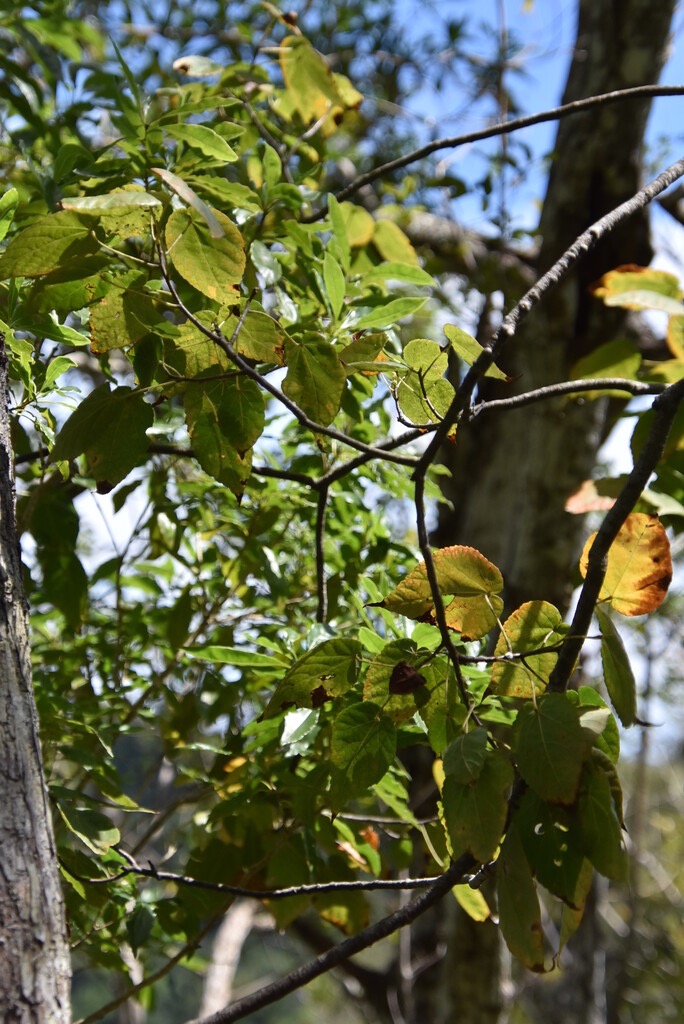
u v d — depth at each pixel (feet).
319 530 6.93
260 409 6.41
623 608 6.16
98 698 7.55
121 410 6.42
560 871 5.95
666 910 29.19
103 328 6.41
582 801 5.93
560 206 10.63
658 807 33.17
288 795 7.27
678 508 7.22
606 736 6.07
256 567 7.64
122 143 6.95
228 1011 6.19
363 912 7.31
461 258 14.53
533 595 10.94
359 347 6.42
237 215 7.31
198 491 7.73
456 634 6.73
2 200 6.49
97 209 5.94
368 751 6.19
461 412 6.31
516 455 14.66
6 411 6.12
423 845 7.86
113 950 7.27
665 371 7.91
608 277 7.95
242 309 6.48
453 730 6.22
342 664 6.22
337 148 16.22
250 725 7.15
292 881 7.28
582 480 10.82
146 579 8.14
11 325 6.47
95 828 6.55
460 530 15.42
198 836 8.05
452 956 11.67
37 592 7.79
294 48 7.99
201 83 8.09
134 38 13.10
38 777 5.64
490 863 6.13
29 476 7.73
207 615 7.80
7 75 8.42
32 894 5.48
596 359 7.96
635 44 10.38
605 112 10.43
